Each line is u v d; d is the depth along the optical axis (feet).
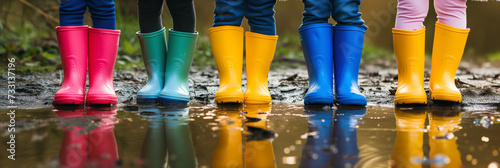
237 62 6.22
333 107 5.81
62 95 5.74
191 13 6.32
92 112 5.19
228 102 5.99
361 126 4.30
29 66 10.28
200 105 5.98
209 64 13.64
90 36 6.00
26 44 12.43
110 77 6.16
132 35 15.19
